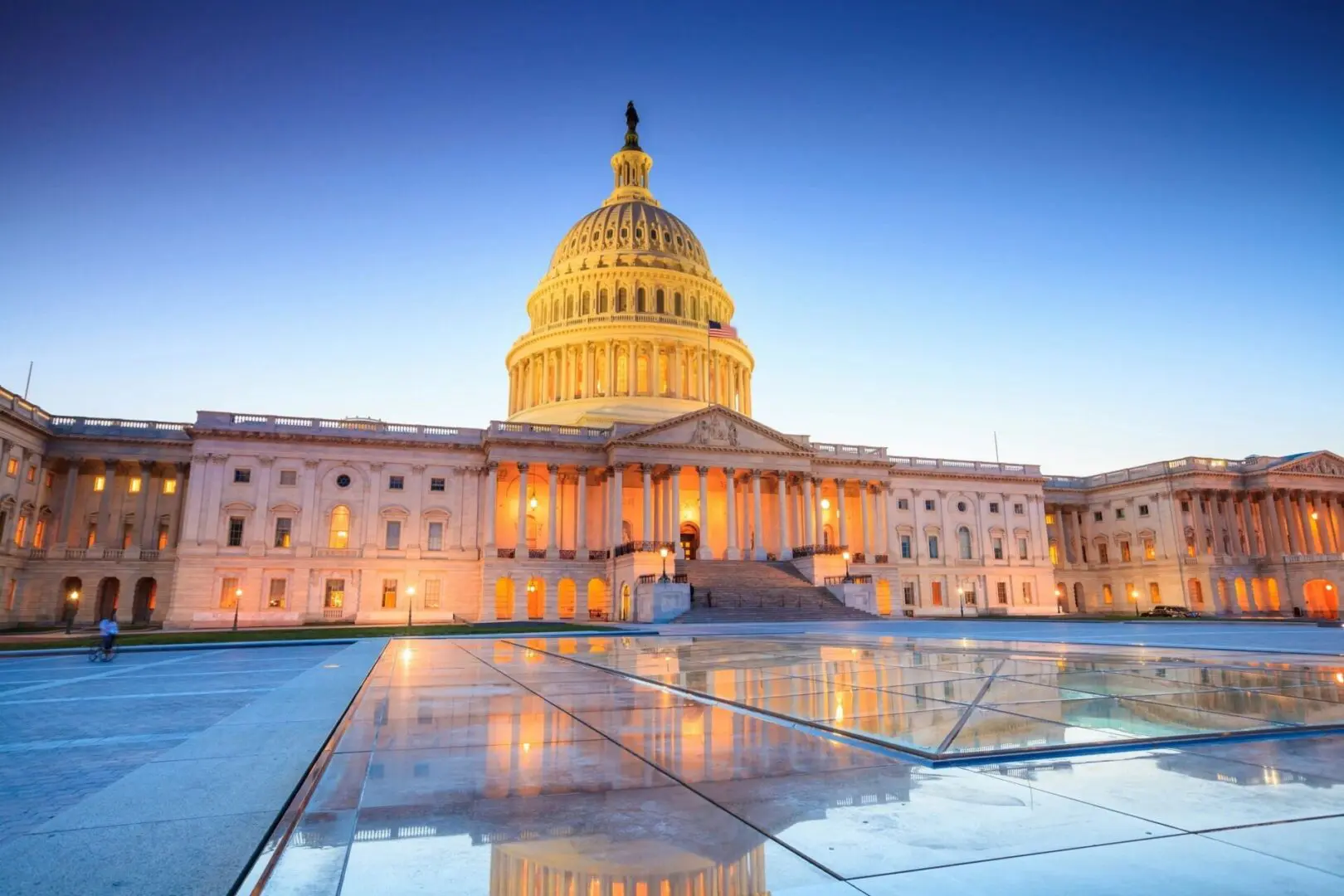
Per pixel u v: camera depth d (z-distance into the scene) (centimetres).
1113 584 10344
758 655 2380
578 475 8012
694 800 709
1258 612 9338
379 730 1066
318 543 7512
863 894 499
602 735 1018
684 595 6294
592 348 9900
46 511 7331
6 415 6625
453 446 7962
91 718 1451
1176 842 583
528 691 1502
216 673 2372
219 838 621
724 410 8138
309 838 619
